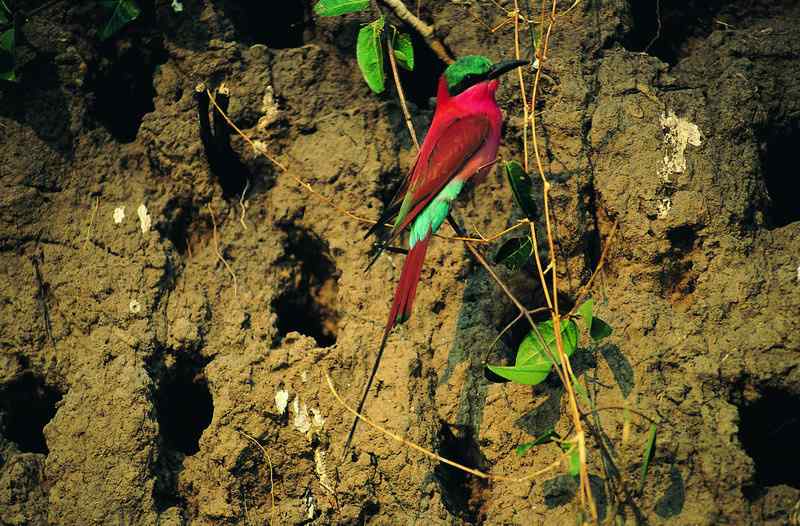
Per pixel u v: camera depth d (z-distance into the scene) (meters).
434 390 7.00
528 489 6.59
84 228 7.56
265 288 7.48
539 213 7.26
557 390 6.79
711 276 6.83
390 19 7.93
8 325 7.32
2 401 7.33
